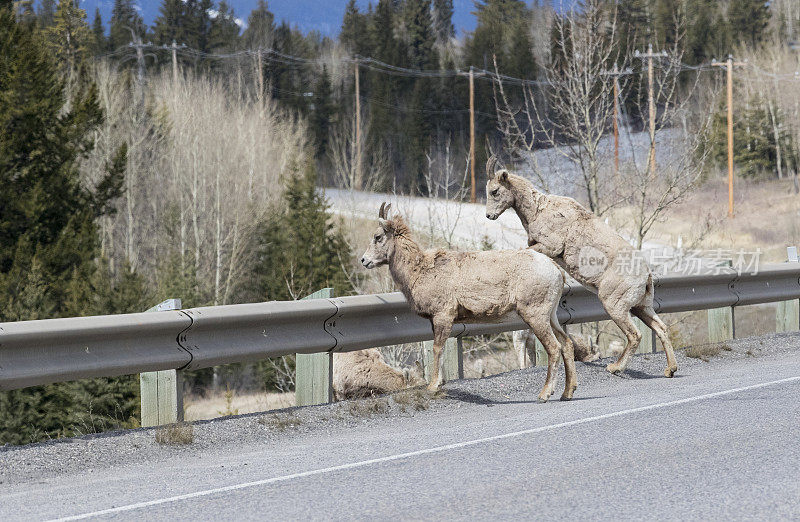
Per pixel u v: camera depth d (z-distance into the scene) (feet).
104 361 72.08
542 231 104.01
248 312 80.43
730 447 62.95
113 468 63.87
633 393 88.79
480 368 156.35
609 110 206.80
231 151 431.02
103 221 395.55
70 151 257.34
